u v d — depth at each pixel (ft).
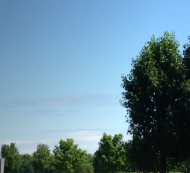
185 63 75.20
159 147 75.36
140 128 75.46
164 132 72.33
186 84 70.33
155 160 76.95
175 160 78.23
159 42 78.07
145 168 78.18
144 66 74.90
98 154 199.62
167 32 78.13
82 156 250.98
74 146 249.96
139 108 75.00
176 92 72.54
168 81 72.54
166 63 74.64
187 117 71.36
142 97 75.46
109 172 197.06
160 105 74.54
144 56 76.48
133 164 81.05
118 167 191.11
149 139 74.64
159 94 72.38
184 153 74.18
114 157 192.03
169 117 72.08
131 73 77.51
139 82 75.97
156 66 76.38
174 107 72.74
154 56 76.54
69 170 239.30
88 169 250.98
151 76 73.10
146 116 74.74
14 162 347.97
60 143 249.14
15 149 356.18
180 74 73.56
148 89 73.20
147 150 75.41
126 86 77.51
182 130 72.64
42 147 313.73
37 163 305.53
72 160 244.83
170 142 72.28
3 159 65.67
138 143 76.07
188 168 99.81
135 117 74.84
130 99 77.87
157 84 72.08
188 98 69.51
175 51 75.72
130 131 77.66
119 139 196.85
